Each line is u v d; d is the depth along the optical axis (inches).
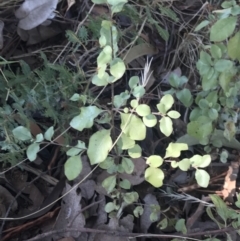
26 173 22.3
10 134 20.6
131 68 24.7
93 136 17.6
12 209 21.4
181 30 26.5
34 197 21.9
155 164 18.3
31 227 21.0
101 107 22.2
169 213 22.0
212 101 20.9
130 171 19.1
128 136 18.1
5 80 21.7
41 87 21.8
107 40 17.4
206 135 20.6
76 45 24.9
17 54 24.8
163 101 17.9
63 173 22.3
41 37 25.1
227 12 19.0
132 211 21.4
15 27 25.0
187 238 19.4
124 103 18.6
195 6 27.3
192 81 25.2
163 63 25.8
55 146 22.7
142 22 25.1
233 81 21.5
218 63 19.8
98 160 17.4
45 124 22.8
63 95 21.8
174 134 23.9
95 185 21.6
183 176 22.9
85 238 20.4
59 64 24.2
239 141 23.7
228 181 22.1
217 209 19.5
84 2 25.9
